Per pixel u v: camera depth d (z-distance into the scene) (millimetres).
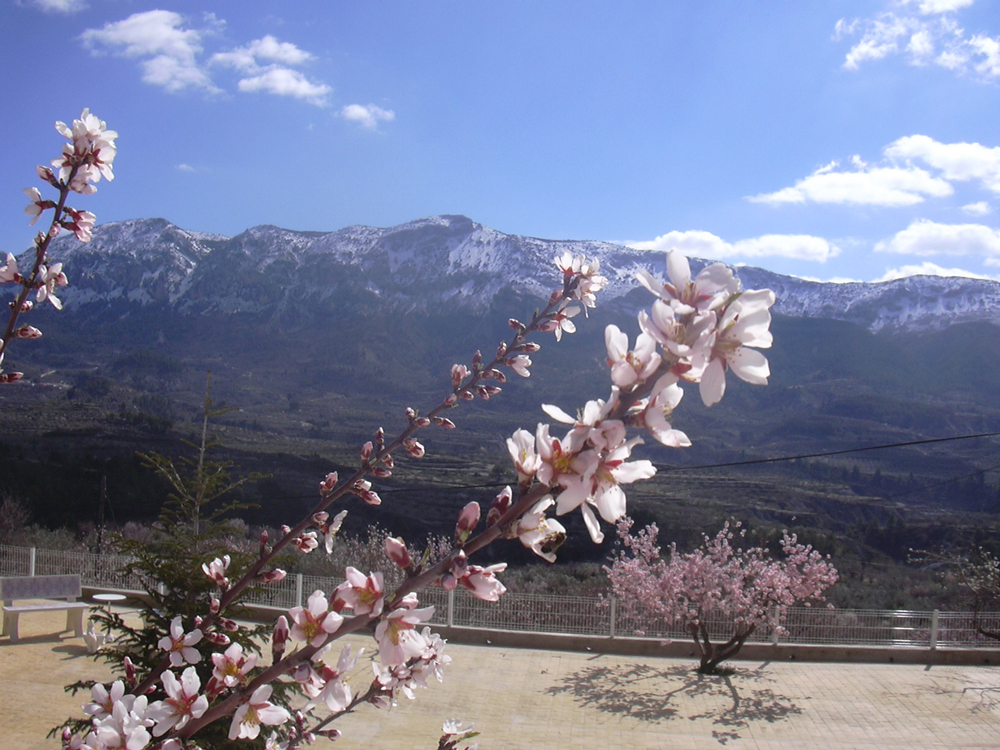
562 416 1246
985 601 15906
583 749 8211
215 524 6820
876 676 11102
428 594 12820
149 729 2170
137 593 13367
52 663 9836
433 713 9102
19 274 2279
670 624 11906
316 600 1608
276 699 6109
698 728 8953
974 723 9273
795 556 12258
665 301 1156
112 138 2309
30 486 25859
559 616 12492
